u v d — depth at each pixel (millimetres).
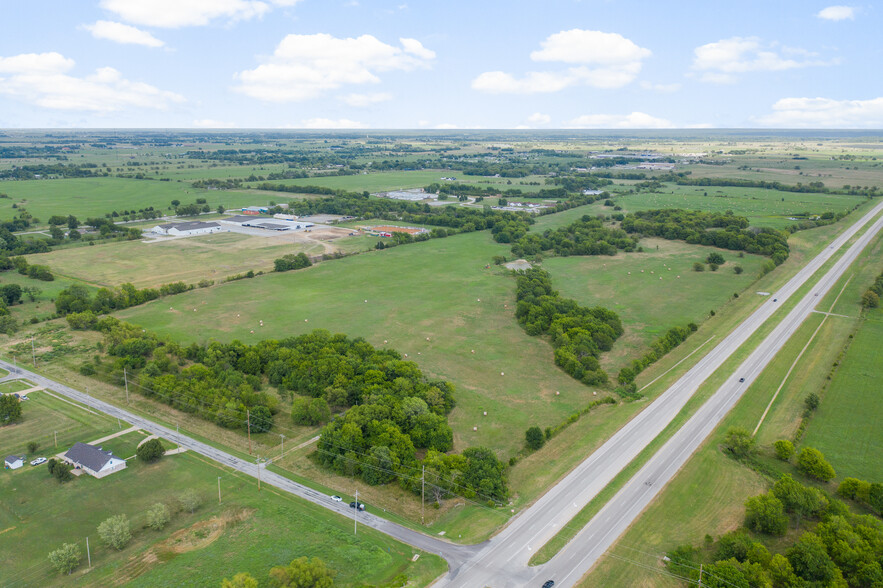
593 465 117312
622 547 93750
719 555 90750
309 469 117250
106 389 149125
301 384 146625
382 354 163125
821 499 100250
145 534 97125
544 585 85500
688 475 113500
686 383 155250
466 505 105938
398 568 89312
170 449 123000
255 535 96875
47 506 103688
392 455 114562
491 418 138250
